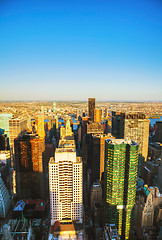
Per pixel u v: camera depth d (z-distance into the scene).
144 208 174.75
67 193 159.00
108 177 163.75
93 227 183.75
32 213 199.75
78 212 160.75
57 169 152.62
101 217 180.25
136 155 152.00
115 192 163.62
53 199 158.75
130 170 153.75
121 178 161.00
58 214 161.62
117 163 157.75
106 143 164.62
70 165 153.00
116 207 166.38
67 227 152.00
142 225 177.50
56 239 143.50
